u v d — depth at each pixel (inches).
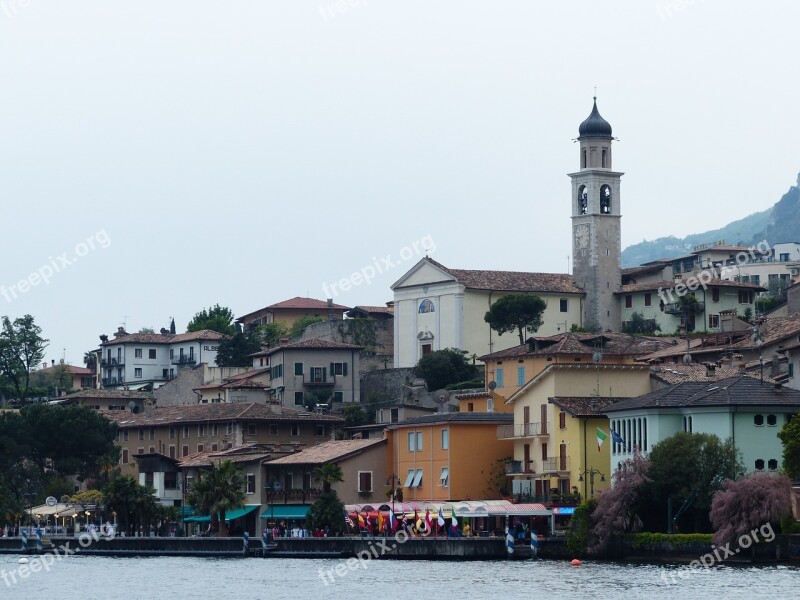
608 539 5526.6
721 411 5570.9
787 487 5142.7
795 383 6215.6
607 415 6087.6
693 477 5418.3
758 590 4480.8
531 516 6225.4
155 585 5497.1
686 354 7224.4
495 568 5452.8
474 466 6688.0
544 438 6392.7
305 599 4862.2
